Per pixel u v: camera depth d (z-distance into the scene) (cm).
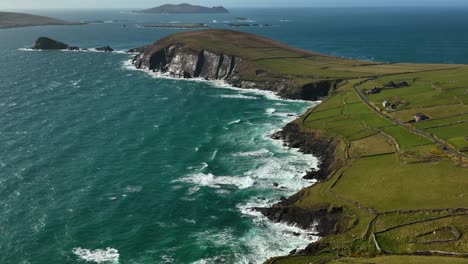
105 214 7419
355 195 7331
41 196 7944
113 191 8225
